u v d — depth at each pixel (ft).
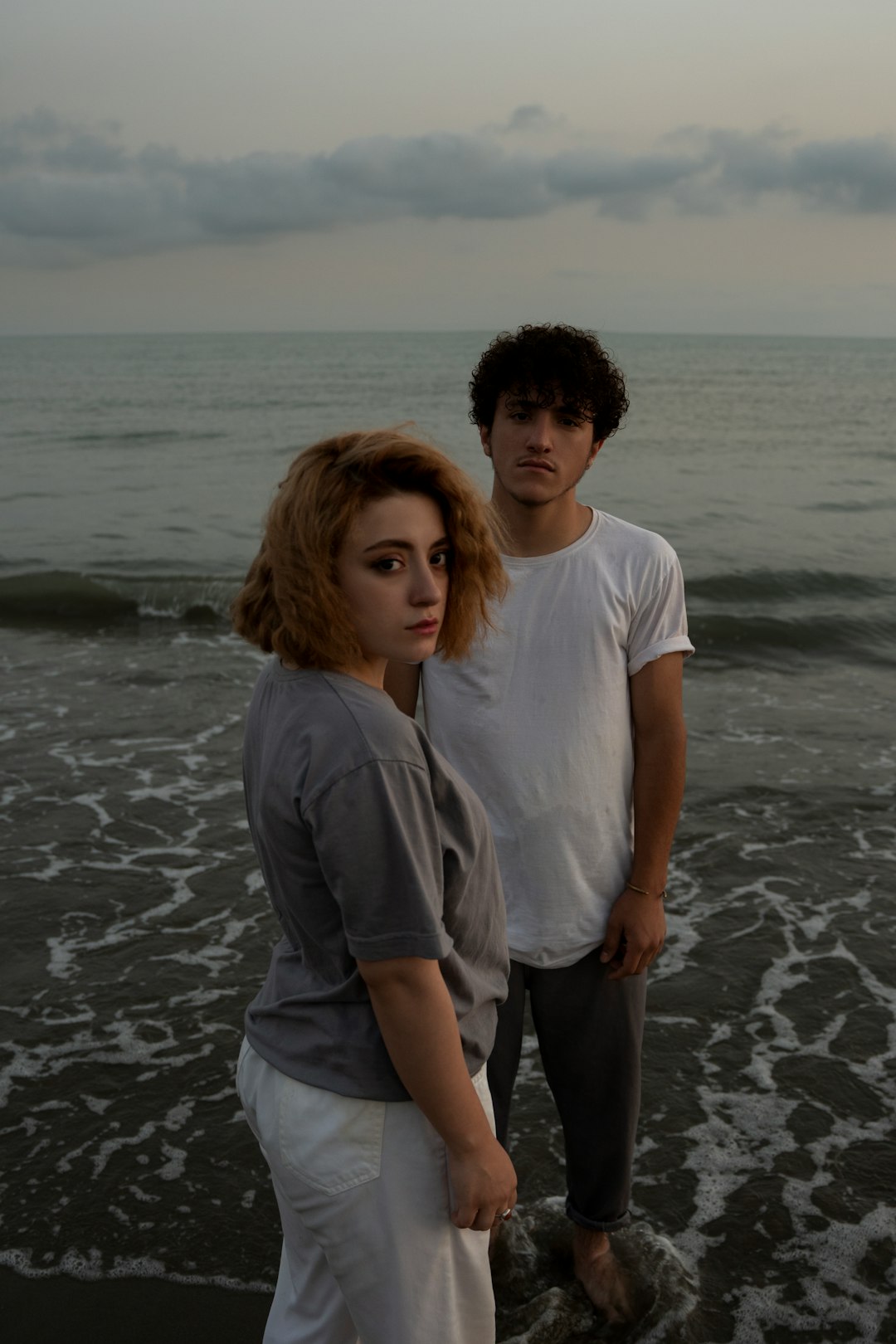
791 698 24.07
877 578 35.96
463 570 4.43
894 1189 9.03
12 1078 10.55
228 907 14.08
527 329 6.39
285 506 4.15
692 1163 9.39
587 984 6.81
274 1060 4.50
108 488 57.31
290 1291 5.00
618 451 74.38
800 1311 7.79
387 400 123.34
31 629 30.25
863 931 13.47
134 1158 9.46
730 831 16.52
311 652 4.21
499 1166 4.24
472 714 6.51
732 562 38.45
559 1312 7.69
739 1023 11.54
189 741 20.57
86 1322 7.75
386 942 3.95
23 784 18.26
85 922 13.66
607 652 6.45
